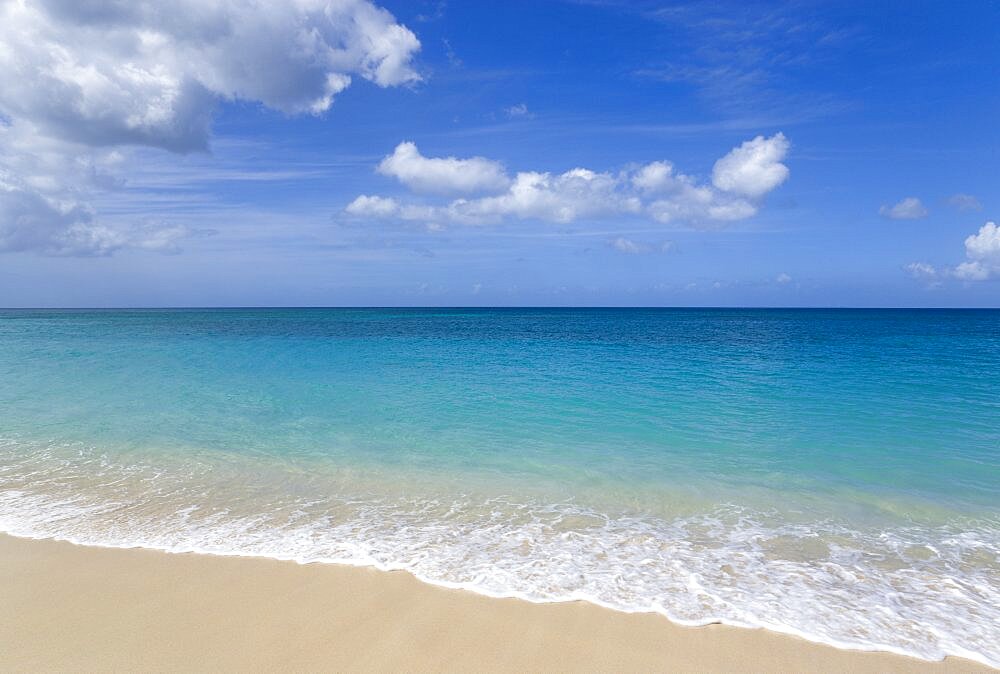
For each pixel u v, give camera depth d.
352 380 18.86
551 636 4.67
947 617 5.05
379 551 6.25
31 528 6.81
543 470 9.27
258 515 7.32
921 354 28.22
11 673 4.10
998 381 18.33
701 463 9.64
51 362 23.61
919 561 6.16
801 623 4.93
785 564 6.04
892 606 5.23
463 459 9.87
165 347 31.80
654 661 4.37
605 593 5.38
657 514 7.43
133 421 12.60
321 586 5.45
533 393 16.38
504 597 5.28
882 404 14.68
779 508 7.66
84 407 14.08
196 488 8.37
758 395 15.91
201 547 6.31
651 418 13.02
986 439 11.12
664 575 5.76
